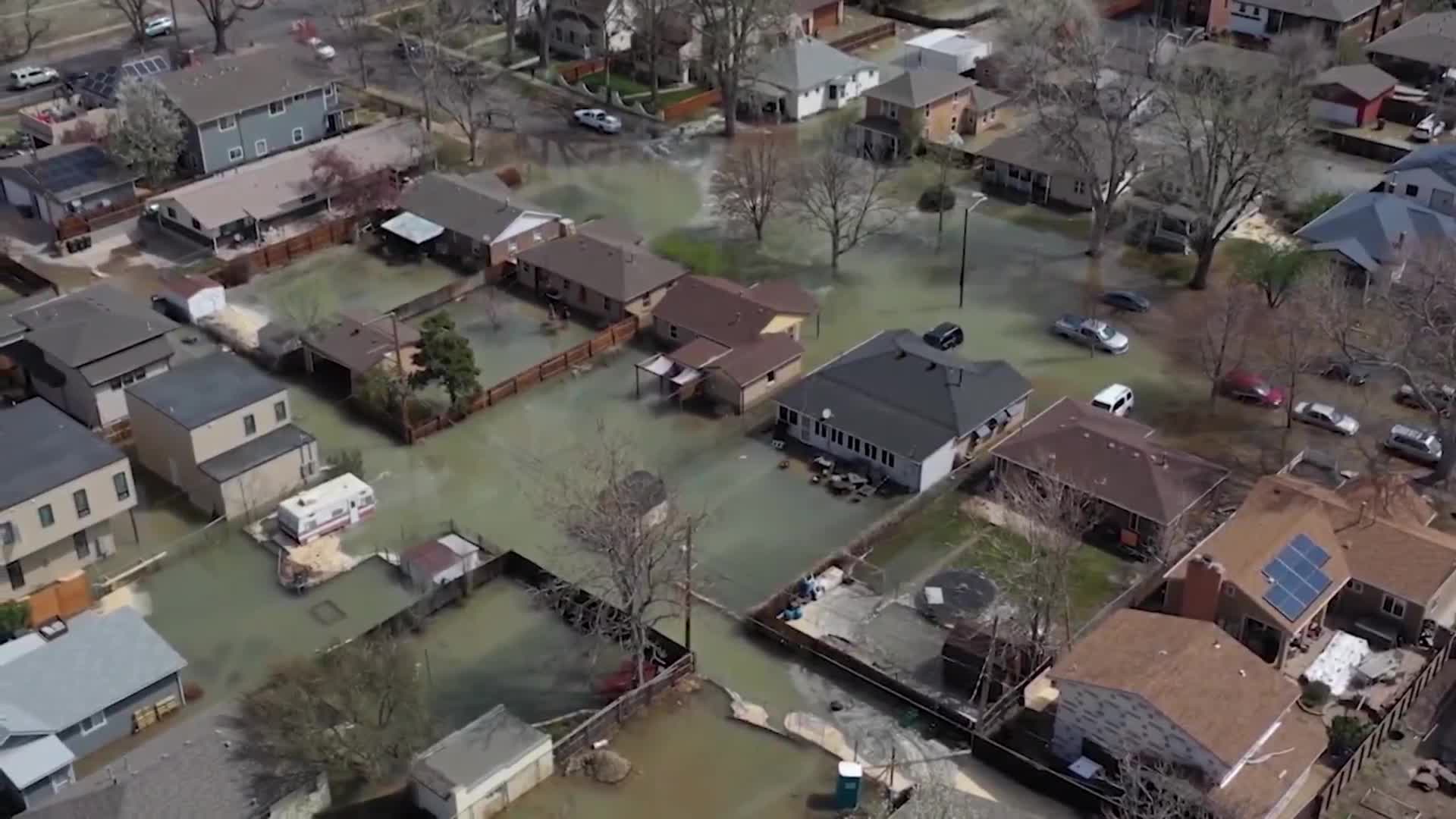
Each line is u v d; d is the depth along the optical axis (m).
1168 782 52.00
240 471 72.25
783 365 83.44
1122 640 58.81
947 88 114.25
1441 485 75.31
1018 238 102.06
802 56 120.94
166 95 106.19
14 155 106.81
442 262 97.94
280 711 57.09
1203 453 78.19
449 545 69.50
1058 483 65.06
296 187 101.69
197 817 52.59
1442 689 62.03
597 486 74.88
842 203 101.31
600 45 129.62
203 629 65.88
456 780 55.28
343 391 84.06
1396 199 95.88
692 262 97.62
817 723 61.06
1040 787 57.03
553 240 95.69
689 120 120.31
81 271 96.00
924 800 54.53
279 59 114.00
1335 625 65.88
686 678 63.28
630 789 57.91
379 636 63.88
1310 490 70.12
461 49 132.38
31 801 55.69
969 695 62.28
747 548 71.38
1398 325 79.44
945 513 73.56
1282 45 119.75
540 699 62.31
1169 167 98.62
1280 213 104.44
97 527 69.50
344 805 56.44
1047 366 86.69
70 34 134.38
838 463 77.62
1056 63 116.50
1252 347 87.06
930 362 79.12
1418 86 125.00
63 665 59.97
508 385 83.00
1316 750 56.34
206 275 94.75
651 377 85.12
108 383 78.25
